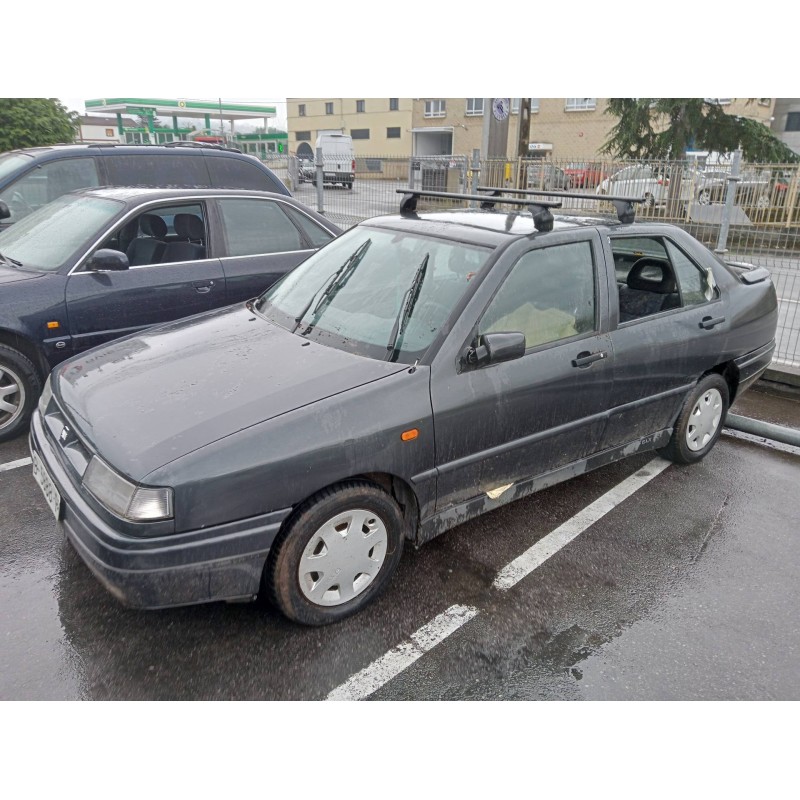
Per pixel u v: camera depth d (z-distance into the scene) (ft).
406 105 159.12
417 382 9.96
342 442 9.21
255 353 10.75
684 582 11.39
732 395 16.02
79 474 9.19
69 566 11.23
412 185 36.52
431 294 11.03
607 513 13.43
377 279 11.85
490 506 11.51
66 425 10.05
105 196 17.89
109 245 16.40
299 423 9.04
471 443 10.64
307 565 9.45
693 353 13.94
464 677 9.19
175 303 17.17
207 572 8.62
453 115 151.53
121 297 16.26
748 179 24.86
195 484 8.32
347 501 9.48
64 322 15.49
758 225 24.85
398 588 10.94
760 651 9.87
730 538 12.74
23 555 11.47
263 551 8.93
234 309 13.20
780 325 26.00
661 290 13.92
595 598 10.89
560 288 11.76
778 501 14.19
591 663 9.52
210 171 24.49
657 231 13.78
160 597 8.46
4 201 21.49
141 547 8.23
